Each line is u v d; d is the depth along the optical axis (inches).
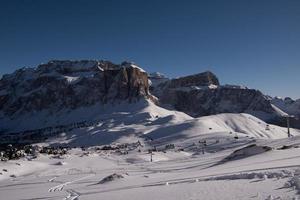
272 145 5305.1
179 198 1338.6
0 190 3878.0
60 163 7824.8
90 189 2600.9
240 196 1170.6
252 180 1531.7
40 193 2829.7
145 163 7701.8
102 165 7741.1
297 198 1001.5
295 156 2714.1
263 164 2401.6
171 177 2689.5
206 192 1380.4
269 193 1147.9
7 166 6939.0
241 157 3449.8
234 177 1738.4
